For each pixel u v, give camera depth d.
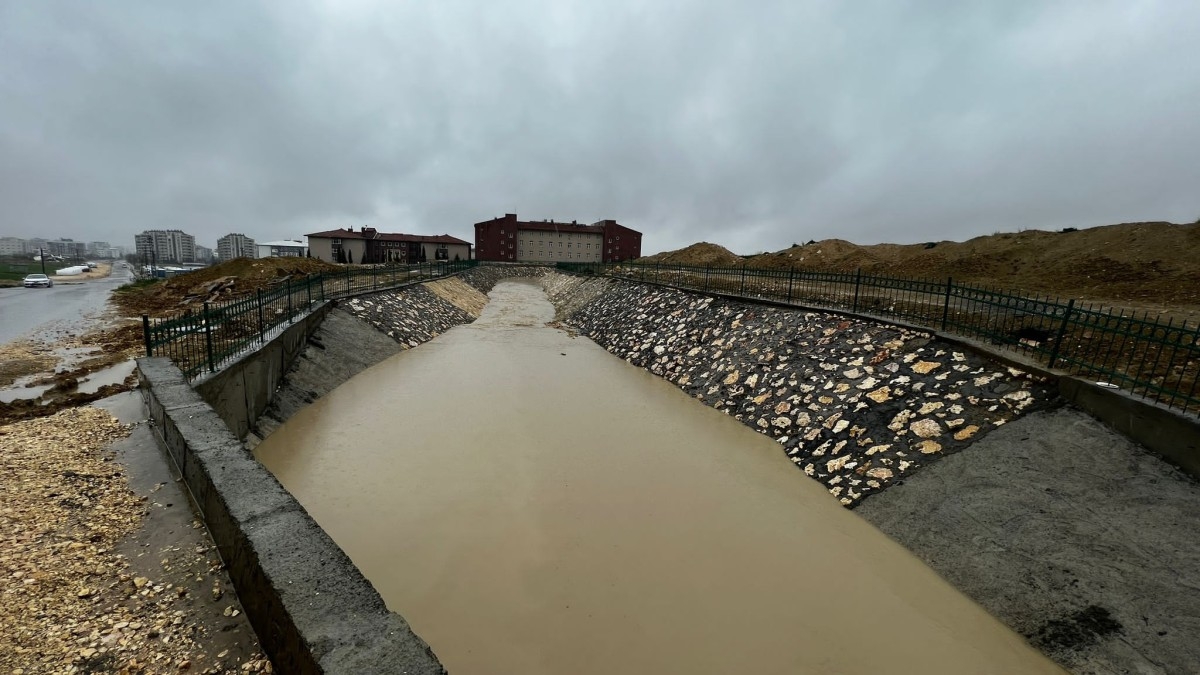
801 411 10.18
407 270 29.86
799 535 6.86
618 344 19.66
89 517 4.91
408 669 2.71
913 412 8.38
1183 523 5.11
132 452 6.42
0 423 8.02
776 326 13.59
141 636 3.48
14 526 4.62
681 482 8.31
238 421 8.77
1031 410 7.18
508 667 4.68
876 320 11.12
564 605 5.48
